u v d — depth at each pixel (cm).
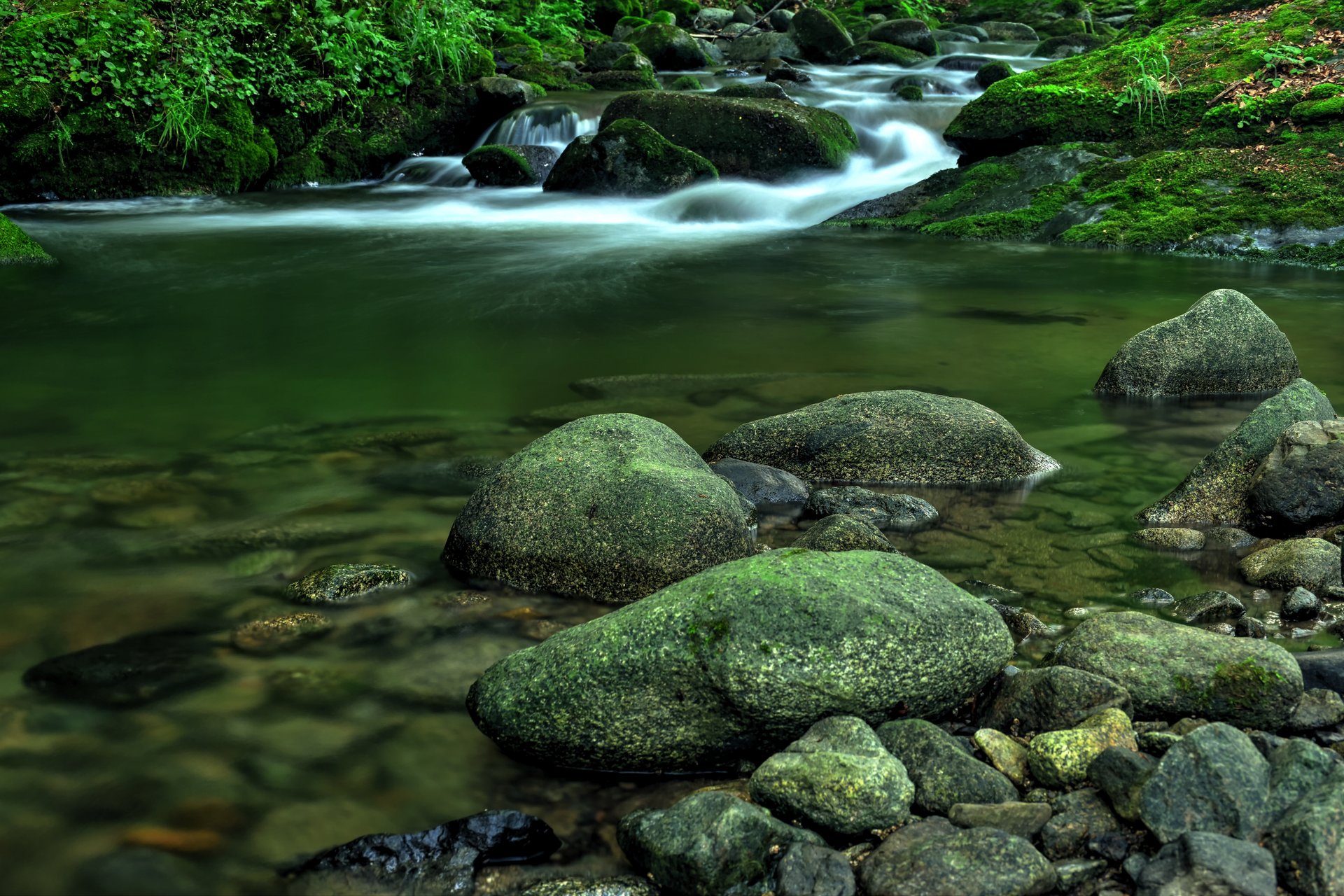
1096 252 1002
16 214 1223
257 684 286
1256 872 195
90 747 257
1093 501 418
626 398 555
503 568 348
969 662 262
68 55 1330
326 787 246
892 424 448
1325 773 218
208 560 363
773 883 213
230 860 222
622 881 217
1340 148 1032
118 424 516
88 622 318
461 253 1027
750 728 249
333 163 1508
